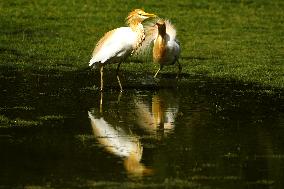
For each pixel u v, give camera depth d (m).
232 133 13.99
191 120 15.08
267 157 12.40
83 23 28.80
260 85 19.12
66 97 17.23
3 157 12.14
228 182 11.08
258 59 23.08
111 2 32.78
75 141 13.22
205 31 28.25
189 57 23.45
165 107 16.33
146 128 14.34
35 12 30.38
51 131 13.91
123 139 13.45
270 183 11.05
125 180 11.06
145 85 19.22
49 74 20.28
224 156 12.44
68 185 10.79
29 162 11.89
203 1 33.97
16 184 10.80
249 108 16.30
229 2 34.22
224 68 21.56
